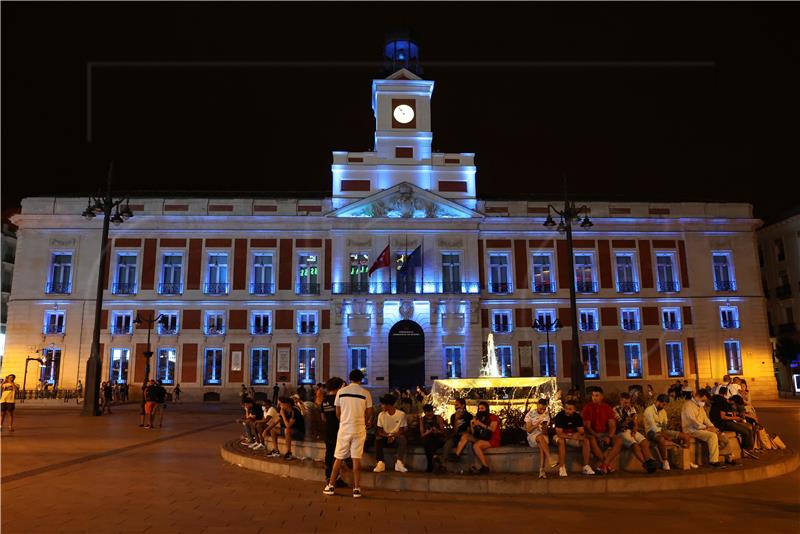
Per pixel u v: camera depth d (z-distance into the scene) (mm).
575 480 9320
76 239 40688
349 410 8969
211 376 39781
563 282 41781
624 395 12227
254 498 8680
